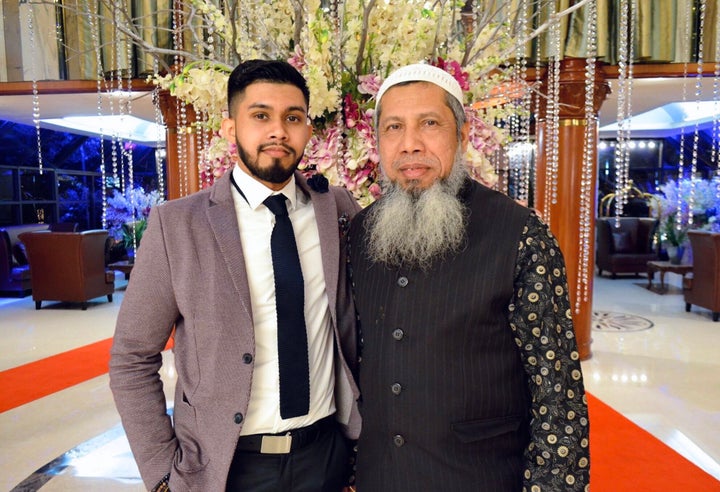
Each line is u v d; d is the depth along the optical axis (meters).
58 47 4.66
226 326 1.21
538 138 4.48
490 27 1.63
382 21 1.55
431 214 1.14
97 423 3.47
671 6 4.00
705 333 5.73
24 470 2.87
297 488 1.27
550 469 1.06
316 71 1.39
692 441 3.13
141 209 9.38
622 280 9.24
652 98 5.83
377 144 1.31
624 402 3.79
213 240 1.25
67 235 6.81
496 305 1.12
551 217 4.41
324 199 1.38
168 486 1.23
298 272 1.28
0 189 8.85
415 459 1.14
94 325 6.15
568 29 3.92
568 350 1.10
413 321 1.16
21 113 6.98
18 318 6.51
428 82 1.20
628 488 2.58
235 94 1.25
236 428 1.20
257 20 1.53
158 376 1.30
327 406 1.34
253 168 1.25
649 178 10.47
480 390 1.12
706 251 6.27
